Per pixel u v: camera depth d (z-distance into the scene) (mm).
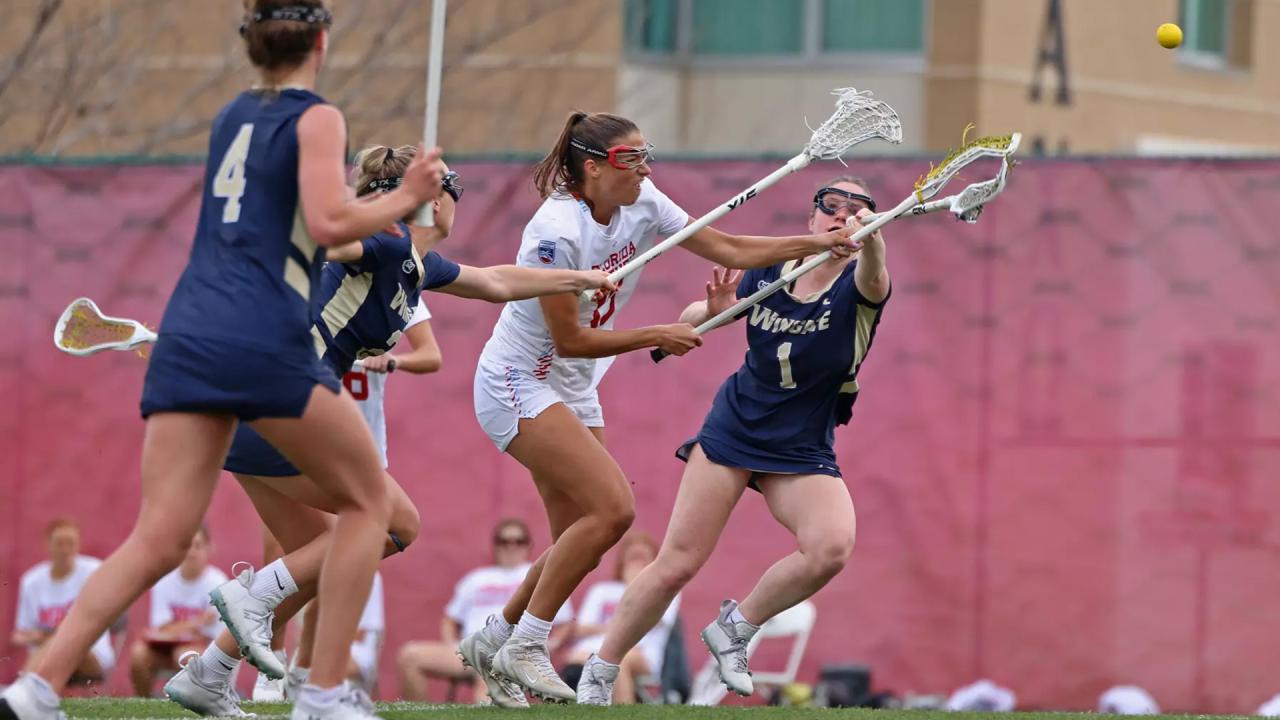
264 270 14336
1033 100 54469
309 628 22562
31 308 33844
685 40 56188
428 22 51375
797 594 20531
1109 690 30578
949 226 31203
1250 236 30359
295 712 15016
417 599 32531
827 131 20438
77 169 33844
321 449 14648
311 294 14680
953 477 31109
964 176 31297
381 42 49656
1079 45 54969
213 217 14547
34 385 33812
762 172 31281
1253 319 30344
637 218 20188
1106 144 55500
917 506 31234
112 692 32312
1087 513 30750
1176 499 30484
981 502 31062
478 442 32531
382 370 23688
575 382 20656
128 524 33531
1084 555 30703
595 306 20062
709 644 21047
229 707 18484
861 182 21297
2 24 50812
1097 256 30828
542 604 19781
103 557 33562
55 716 14359
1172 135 56688
